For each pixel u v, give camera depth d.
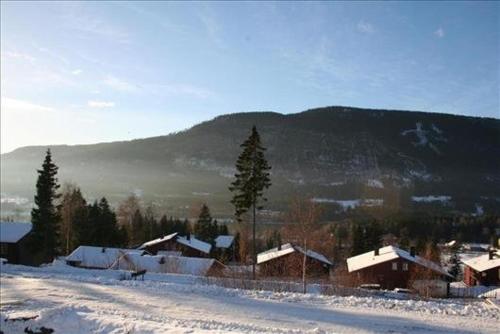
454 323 16.91
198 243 76.06
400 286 49.53
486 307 19.47
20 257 59.81
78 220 74.69
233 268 48.56
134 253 51.91
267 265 47.47
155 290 23.19
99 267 52.28
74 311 15.73
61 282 26.05
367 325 16.52
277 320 17.12
